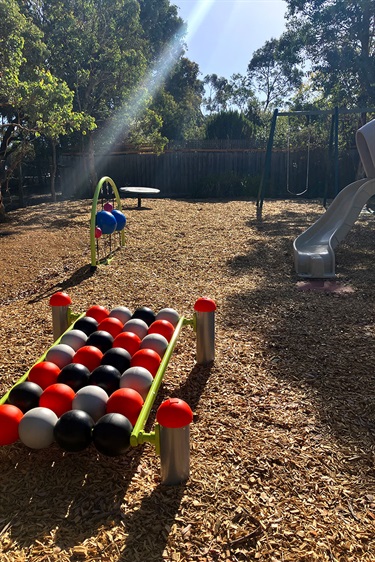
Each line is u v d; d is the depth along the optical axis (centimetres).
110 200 2083
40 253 1095
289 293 743
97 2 2088
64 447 305
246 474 318
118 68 2089
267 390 431
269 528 271
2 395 428
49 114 1438
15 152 2102
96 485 311
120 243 1124
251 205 1903
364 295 725
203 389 435
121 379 360
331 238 989
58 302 489
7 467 331
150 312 496
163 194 2473
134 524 275
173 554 254
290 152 2391
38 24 1955
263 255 1007
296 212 1666
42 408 324
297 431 367
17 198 2367
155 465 332
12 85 1361
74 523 277
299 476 316
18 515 285
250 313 646
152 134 2328
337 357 496
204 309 471
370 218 1510
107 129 2347
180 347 530
